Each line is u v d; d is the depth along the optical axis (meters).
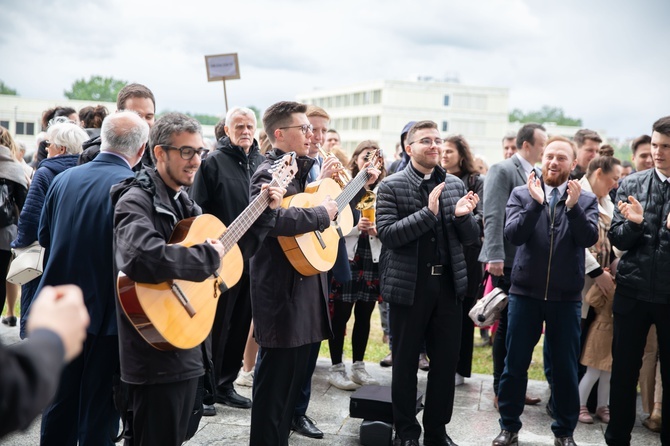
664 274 4.13
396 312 4.18
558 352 4.31
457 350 4.21
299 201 3.67
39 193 4.06
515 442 4.41
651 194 4.23
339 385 5.47
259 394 3.60
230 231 3.00
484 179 5.45
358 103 79.69
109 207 3.15
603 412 5.04
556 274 4.24
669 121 4.16
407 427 4.16
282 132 3.80
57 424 3.24
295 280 3.57
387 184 4.25
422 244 4.14
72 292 1.46
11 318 6.77
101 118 5.32
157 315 2.62
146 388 2.68
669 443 4.26
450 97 76.81
